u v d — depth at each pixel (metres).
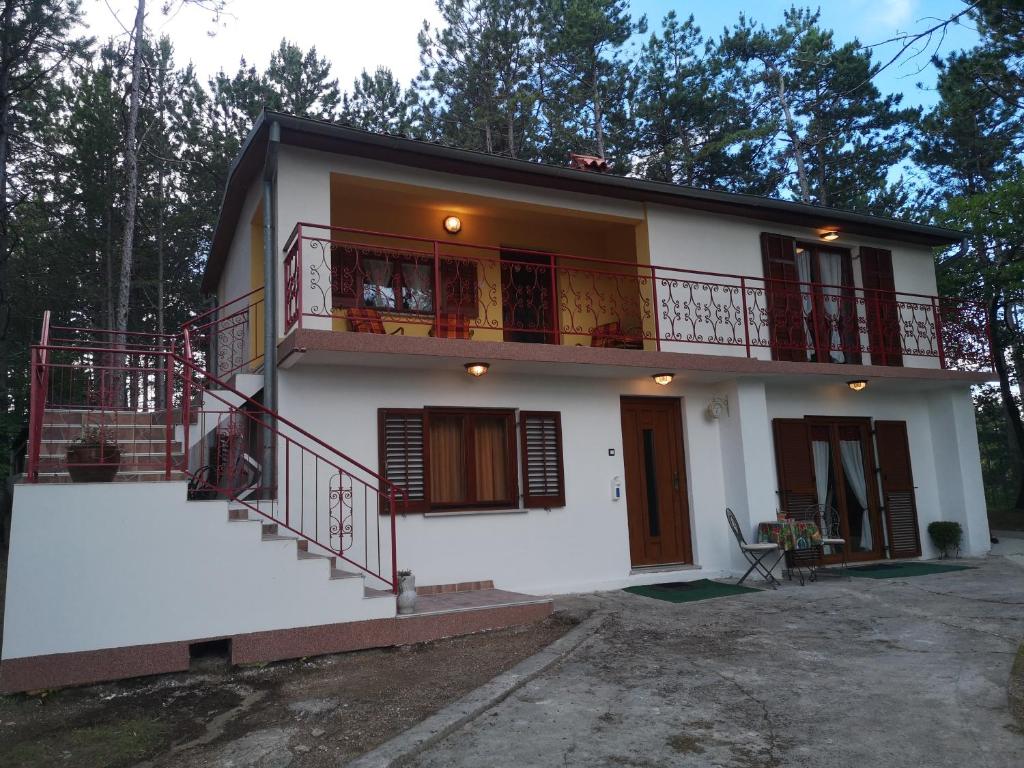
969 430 11.95
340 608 6.21
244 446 7.77
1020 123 18.45
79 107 18.06
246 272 9.62
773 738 4.02
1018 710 4.32
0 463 12.38
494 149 22.12
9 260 17.41
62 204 18.58
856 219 11.23
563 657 5.83
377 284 9.79
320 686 5.37
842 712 4.39
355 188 8.77
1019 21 12.56
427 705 4.80
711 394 10.33
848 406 11.50
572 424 9.29
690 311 10.17
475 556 8.35
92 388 8.74
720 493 10.16
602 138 21.58
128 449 7.19
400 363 8.07
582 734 4.16
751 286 10.78
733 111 22.11
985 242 15.66
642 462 9.93
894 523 11.42
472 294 10.38
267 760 4.02
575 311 11.16
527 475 8.85
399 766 3.78
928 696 4.62
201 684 5.51
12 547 5.23
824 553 10.84
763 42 21.91
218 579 5.80
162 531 5.66
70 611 5.33
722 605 7.77
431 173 8.77
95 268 19.27
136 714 4.91
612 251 11.57
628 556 9.30
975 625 6.51
